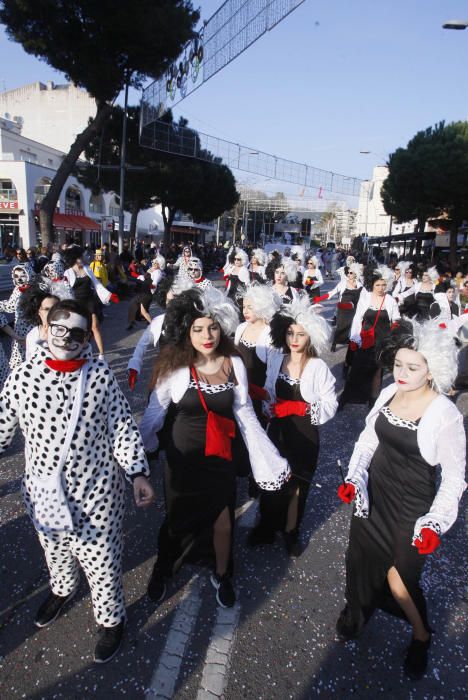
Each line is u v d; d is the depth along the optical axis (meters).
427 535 2.05
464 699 2.28
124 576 2.94
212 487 2.66
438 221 27.94
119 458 2.17
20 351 5.30
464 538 3.57
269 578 3.01
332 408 3.09
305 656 2.46
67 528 2.11
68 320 1.95
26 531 3.32
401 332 2.34
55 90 44.12
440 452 2.18
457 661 2.49
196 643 2.49
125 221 49.56
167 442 2.74
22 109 44.66
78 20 15.23
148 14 15.20
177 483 2.67
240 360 2.75
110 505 2.20
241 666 2.37
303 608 2.77
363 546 2.37
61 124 44.53
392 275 6.00
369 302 6.07
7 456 4.41
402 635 2.63
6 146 35.41
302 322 3.03
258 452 2.79
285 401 3.12
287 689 2.27
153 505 3.73
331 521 3.67
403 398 2.34
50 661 2.34
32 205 32.97
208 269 28.80
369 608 2.45
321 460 4.69
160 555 2.79
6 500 3.69
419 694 2.29
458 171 23.22
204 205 33.12
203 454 2.64
